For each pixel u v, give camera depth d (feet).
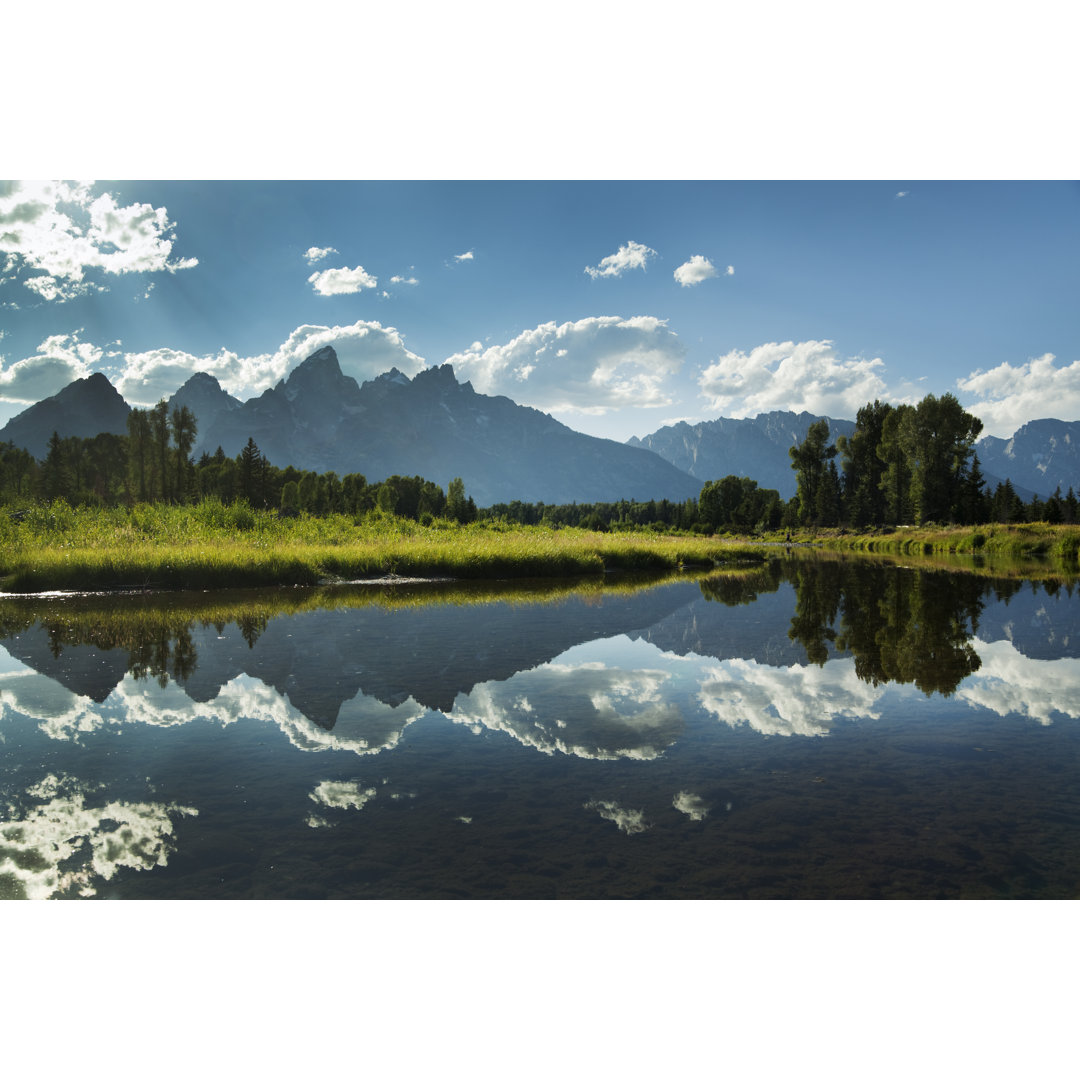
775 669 30.94
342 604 54.60
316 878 12.84
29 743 20.77
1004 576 79.87
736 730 21.98
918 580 75.46
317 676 29.45
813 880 12.63
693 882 12.58
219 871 13.14
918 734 21.47
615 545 110.93
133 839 14.51
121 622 44.37
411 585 71.67
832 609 51.49
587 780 17.69
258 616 47.32
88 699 25.73
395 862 13.42
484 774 18.16
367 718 23.35
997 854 13.61
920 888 12.33
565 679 29.04
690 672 30.35
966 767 18.54
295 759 19.35
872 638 38.78
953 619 45.80
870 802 16.20
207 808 16.07
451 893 12.23
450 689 27.32
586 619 46.44
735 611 50.75
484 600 58.29
